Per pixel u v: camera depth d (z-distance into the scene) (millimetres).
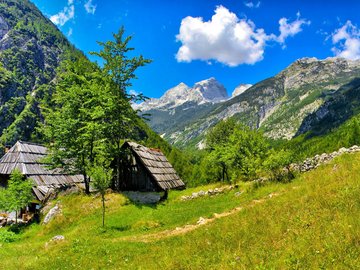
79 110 39688
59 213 33375
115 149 39875
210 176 71875
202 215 26062
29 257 21297
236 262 11094
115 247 19281
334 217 12562
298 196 18969
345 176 20250
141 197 39781
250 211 19078
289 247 11078
